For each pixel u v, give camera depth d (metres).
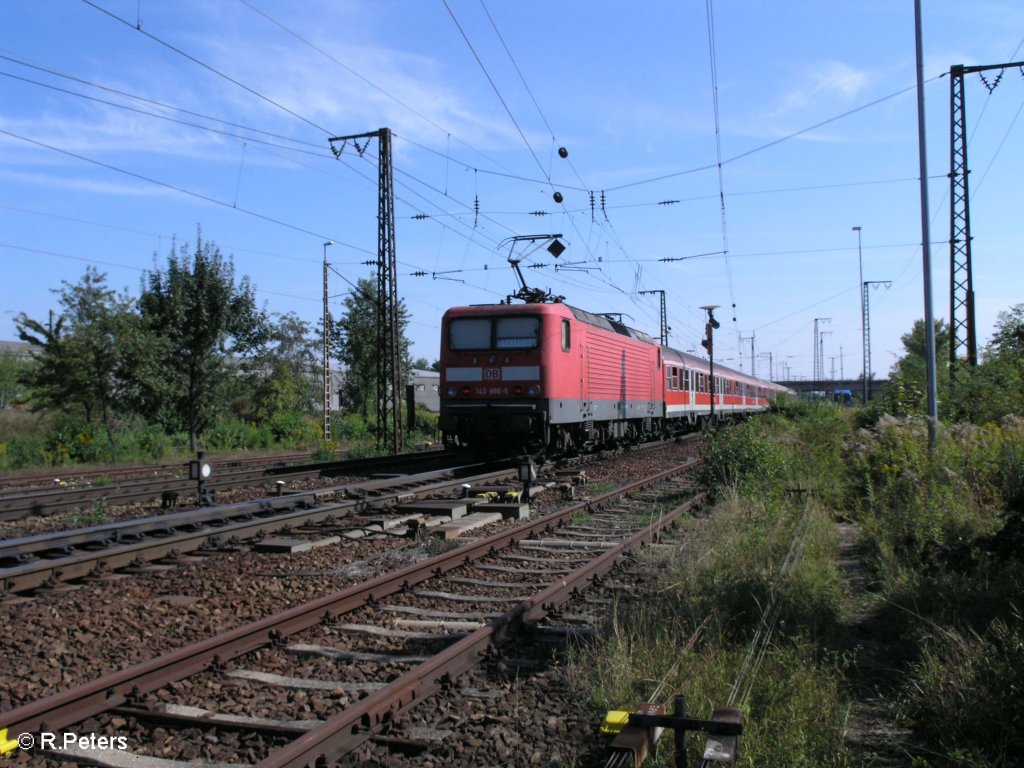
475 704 4.90
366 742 4.29
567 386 18.98
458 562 8.77
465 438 18.95
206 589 7.71
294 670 5.52
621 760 3.73
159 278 28.95
